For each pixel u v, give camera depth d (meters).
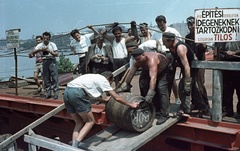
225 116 5.48
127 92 5.52
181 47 5.04
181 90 5.26
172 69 5.31
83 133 5.18
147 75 5.55
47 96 8.12
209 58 7.86
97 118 6.39
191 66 5.21
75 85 5.14
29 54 7.88
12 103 8.46
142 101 5.10
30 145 5.29
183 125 5.19
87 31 8.74
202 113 5.58
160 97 5.31
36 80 9.24
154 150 5.91
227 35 4.97
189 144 5.59
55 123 7.88
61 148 4.65
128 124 5.06
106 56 7.09
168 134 5.48
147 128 5.21
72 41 8.21
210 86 8.38
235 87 5.45
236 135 4.77
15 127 9.04
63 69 13.45
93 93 5.12
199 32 5.00
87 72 7.27
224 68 4.85
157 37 6.67
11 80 11.27
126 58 6.93
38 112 7.73
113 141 5.13
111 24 6.97
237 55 5.28
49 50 7.83
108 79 5.39
